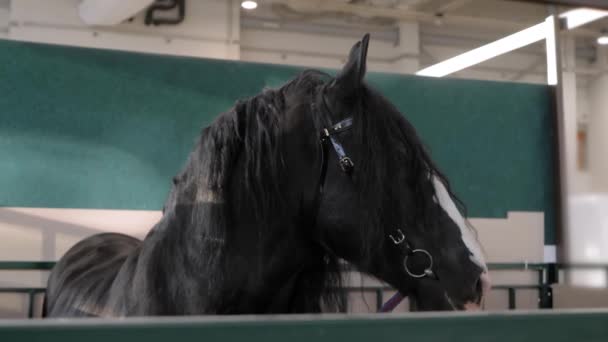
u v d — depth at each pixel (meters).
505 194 3.42
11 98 2.78
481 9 5.31
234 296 1.21
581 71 5.89
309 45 5.46
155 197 2.94
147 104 2.94
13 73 2.79
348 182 1.19
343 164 1.19
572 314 0.58
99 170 2.87
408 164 1.20
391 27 5.64
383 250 1.18
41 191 2.79
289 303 1.30
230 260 1.20
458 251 1.19
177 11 4.85
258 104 1.25
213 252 1.20
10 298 2.75
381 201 1.17
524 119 3.48
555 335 0.57
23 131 2.79
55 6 4.56
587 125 5.92
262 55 5.33
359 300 3.04
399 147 1.20
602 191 3.58
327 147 1.21
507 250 3.41
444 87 3.35
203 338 0.50
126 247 2.15
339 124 1.21
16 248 2.76
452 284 1.18
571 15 3.38
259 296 1.23
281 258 1.23
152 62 2.96
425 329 0.54
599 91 5.89
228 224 1.20
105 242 2.21
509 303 3.42
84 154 2.86
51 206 2.80
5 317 2.74
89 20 4.45
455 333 0.55
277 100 1.26
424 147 1.25
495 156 3.42
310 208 1.22
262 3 5.25
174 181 1.34
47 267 2.75
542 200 3.49
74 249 2.22
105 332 0.48
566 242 3.46
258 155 1.21
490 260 3.37
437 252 1.18
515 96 3.47
